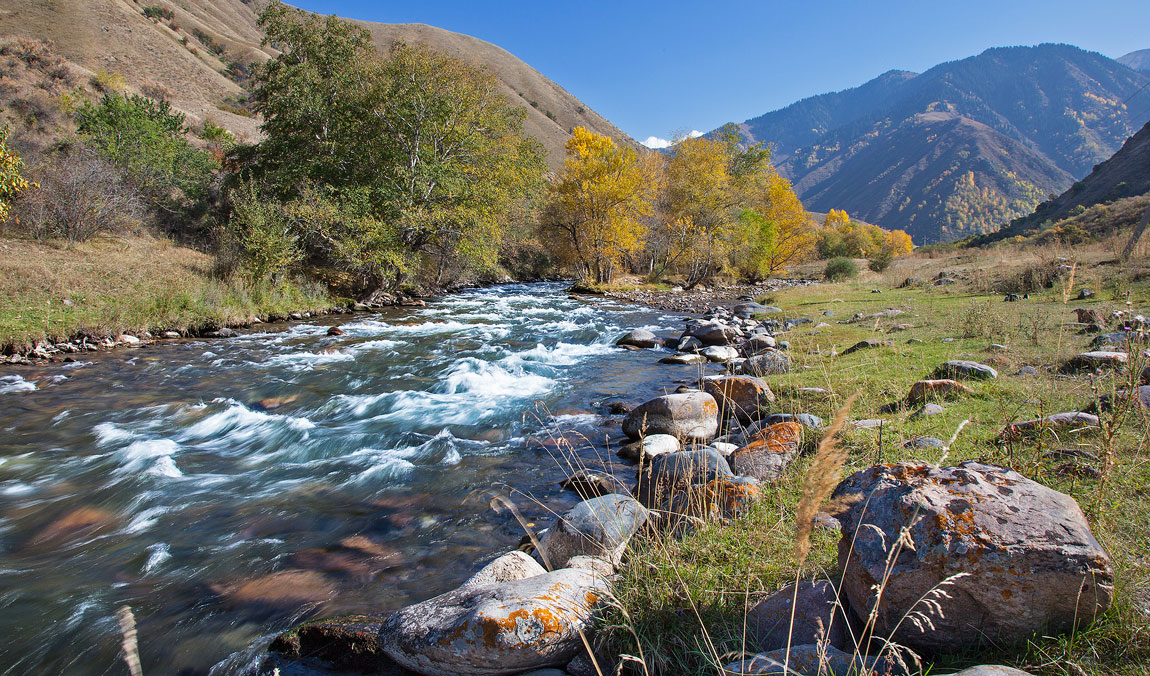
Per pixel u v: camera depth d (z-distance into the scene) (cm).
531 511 549
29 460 699
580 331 1809
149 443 755
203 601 413
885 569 241
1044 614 222
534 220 4069
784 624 275
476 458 703
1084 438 430
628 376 1148
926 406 590
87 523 539
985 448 455
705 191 3909
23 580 444
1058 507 243
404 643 303
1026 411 540
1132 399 354
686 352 1351
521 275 4350
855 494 282
